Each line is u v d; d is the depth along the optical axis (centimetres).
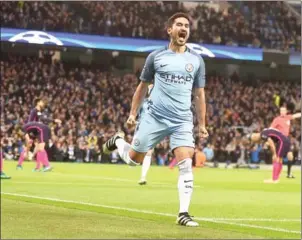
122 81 4969
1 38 4378
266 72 5544
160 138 1060
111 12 4872
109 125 4419
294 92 5394
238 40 5219
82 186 1894
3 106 4300
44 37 4488
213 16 5222
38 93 4562
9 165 3105
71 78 4819
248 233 928
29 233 850
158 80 1045
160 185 2033
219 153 4281
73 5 4759
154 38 4938
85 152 3981
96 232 873
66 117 4434
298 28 5350
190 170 1034
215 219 1134
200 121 1075
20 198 1382
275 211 1328
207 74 5400
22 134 3888
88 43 4656
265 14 5394
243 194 1775
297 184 2323
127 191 1741
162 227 959
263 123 4997
